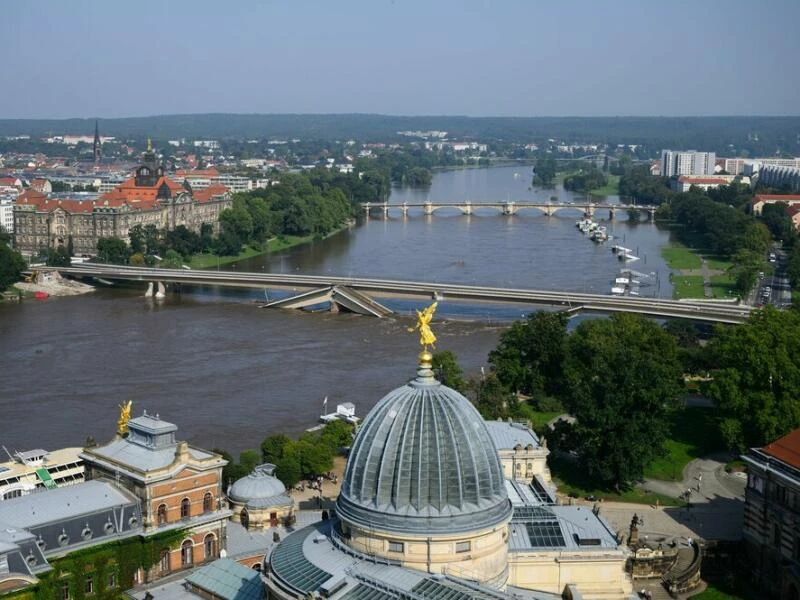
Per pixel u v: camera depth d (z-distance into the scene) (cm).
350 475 15275
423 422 15000
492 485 15262
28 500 19375
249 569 18050
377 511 14762
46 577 17762
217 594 17612
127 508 19500
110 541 19025
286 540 16038
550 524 18175
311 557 15088
